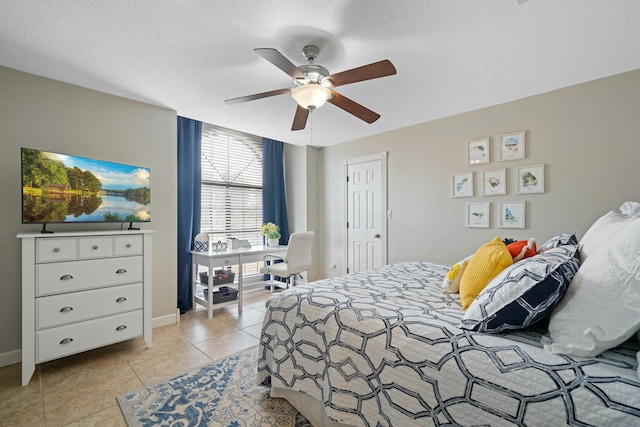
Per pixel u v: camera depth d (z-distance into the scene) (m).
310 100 1.95
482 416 0.91
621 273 0.90
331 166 4.71
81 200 2.28
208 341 2.62
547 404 0.81
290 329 1.64
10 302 2.22
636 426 0.69
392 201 3.91
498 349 1.00
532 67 2.25
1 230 2.20
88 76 2.37
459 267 1.75
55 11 1.61
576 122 2.57
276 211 4.67
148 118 2.95
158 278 3.01
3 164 2.21
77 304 2.11
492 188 3.05
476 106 3.06
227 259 3.40
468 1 1.54
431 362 1.06
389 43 1.93
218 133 4.11
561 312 1.01
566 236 1.87
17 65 2.20
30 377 1.92
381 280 2.10
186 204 3.54
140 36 1.85
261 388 1.88
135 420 1.56
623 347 0.97
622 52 2.04
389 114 3.29
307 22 1.71
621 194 2.37
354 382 1.27
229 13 1.64
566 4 1.56
